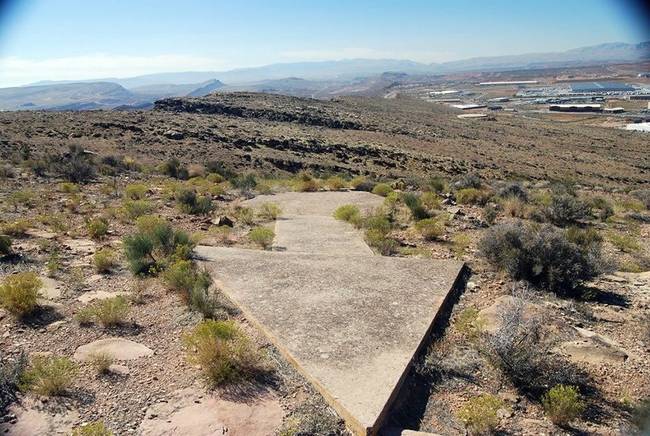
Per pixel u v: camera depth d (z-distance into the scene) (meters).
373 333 5.91
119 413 4.46
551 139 86.12
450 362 5.46
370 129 76.50
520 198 15.37
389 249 9.79
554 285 7.58
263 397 4.76
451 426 4.49
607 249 10.12
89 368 5.19
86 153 27.70
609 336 6.13
